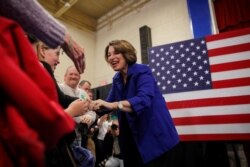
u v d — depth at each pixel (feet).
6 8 1.44
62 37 1.83
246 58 6.72
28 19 1.54
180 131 7.02
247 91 6.52
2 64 1.09
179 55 7.68
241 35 6.93
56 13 15.03
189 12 12.09
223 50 7.08
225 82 6.83
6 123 1.11
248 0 10.72
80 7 16.83
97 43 17.75
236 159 7.49
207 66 7.20
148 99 4.02
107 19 17.37
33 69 1.36
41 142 1.16
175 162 6.49
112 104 3.80
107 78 16.25
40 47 2.99
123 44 4.67
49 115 1.18
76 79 7.07
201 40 7.51
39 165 1.07
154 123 4.20
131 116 4.28
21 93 1.11
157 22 14.10
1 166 1.09
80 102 2.71
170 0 13.79
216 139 6.57
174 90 7.43
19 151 1.07
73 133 2.60
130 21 15.79
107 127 7.94
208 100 6.92
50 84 1.40
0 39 1.23
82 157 3.40
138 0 15.52
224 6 11.41
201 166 6.80
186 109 7.13
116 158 7.75
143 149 4.08
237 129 6.40
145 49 13.69
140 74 4.40
